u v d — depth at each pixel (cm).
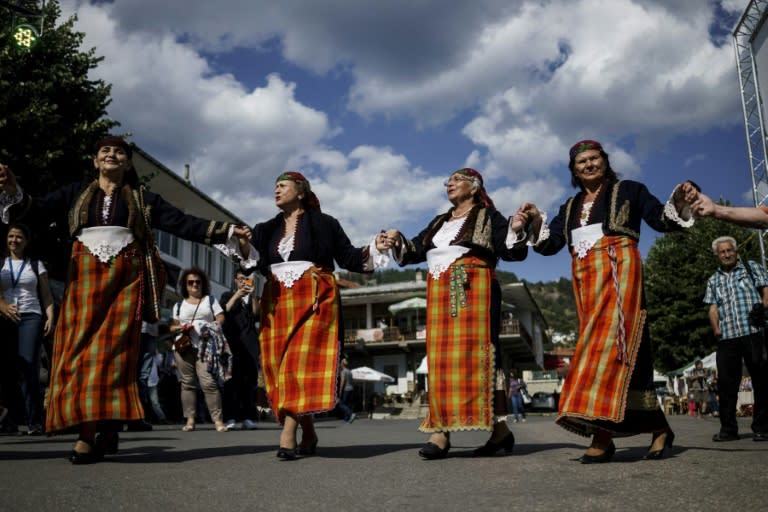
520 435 723
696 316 2994
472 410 422
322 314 445
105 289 386
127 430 809
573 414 366
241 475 327
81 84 1516
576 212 418
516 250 426
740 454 380
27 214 391
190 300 834
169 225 420
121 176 417
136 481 304
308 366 430
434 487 281
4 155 1331
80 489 278
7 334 663
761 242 1644
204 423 1137
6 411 689
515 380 2166
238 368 890
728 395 604
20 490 274
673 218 369
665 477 286
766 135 1562
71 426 366
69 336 380
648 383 378
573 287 412
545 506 226
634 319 381
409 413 3547
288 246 455
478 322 436
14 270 655
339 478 315
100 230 392
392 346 3881
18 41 1398
